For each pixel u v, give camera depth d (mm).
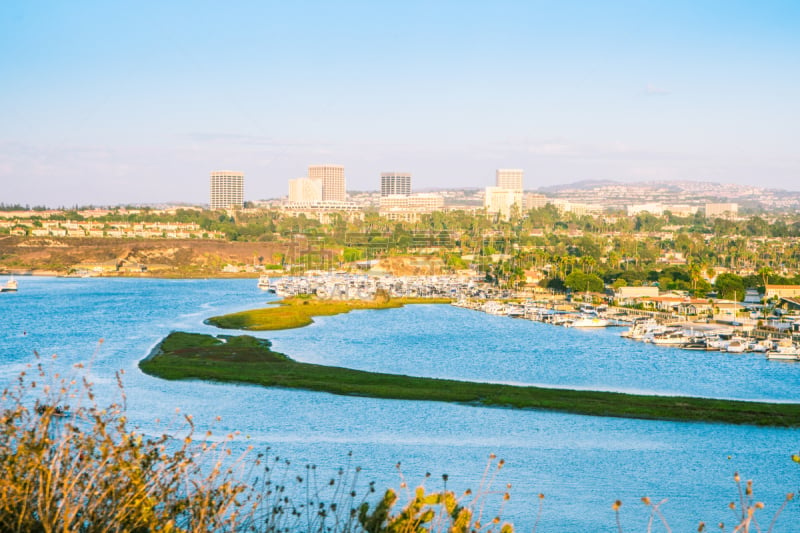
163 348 177750
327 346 193750
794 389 145250
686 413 120250
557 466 94750
